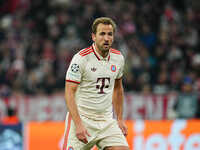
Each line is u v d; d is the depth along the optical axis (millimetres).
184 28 56375
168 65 48594
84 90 18375
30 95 44000
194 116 38844
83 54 18062
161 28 55250
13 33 54344
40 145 30047
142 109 39531
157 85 45812
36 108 38781
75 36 52250
